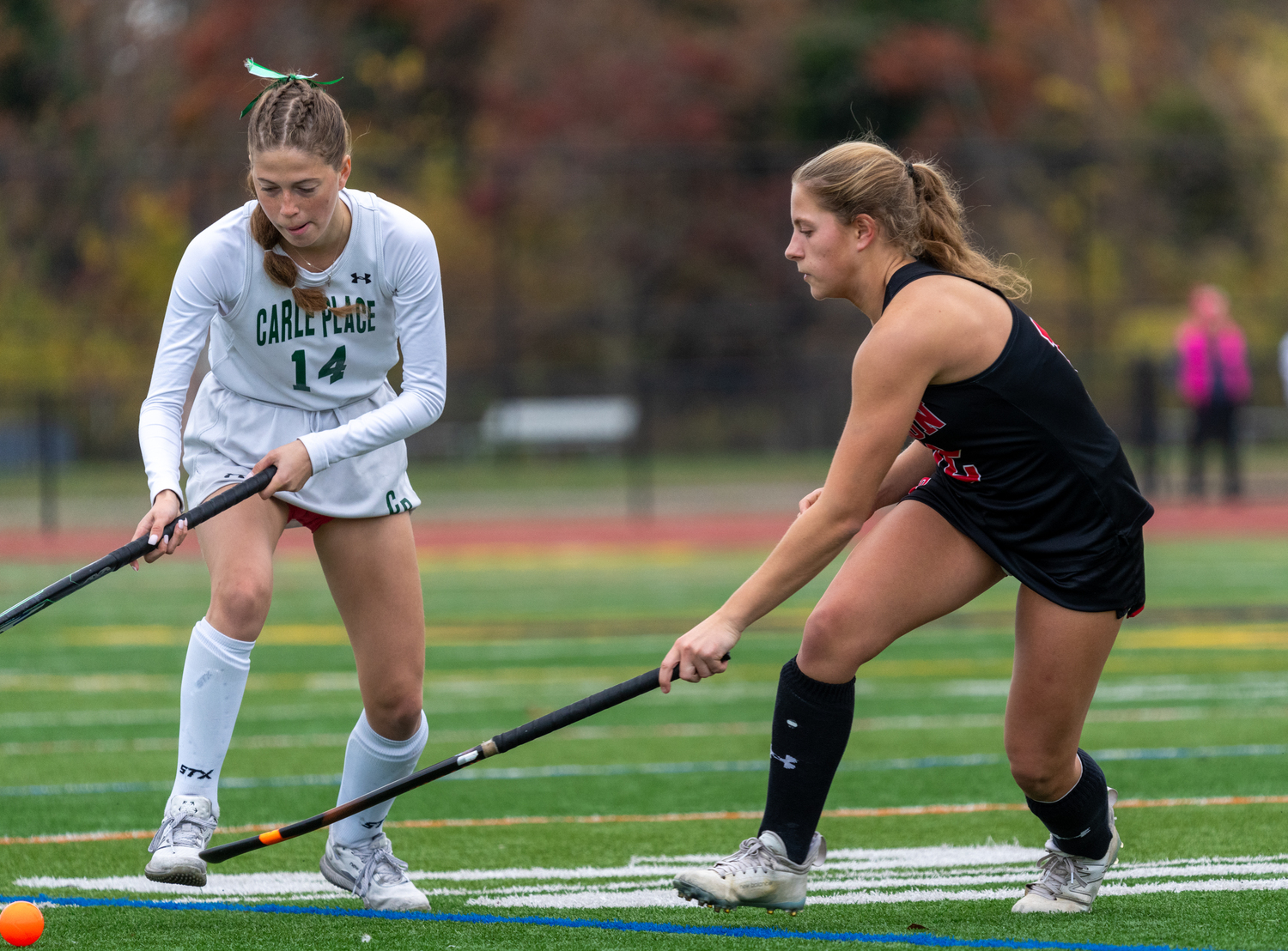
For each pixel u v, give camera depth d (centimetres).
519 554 6325
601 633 3988
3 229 11081
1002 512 1345
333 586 1499
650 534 7125
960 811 1997
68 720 2789
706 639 1305
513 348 11031
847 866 1688
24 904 1354
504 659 3541
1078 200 11475
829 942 1337
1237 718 2672
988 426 1320
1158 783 2131
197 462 1505
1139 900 1488
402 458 1517
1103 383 10050
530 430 9912
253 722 2777
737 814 2003
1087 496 1336
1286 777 2162
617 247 11362
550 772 2302
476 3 12706
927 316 1301
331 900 1536
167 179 11056
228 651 1439
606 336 11112
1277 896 1493
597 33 12588
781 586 1327
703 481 9794
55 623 4281
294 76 1382
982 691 3053
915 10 12694
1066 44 12756
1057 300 11244
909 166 1376
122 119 12581
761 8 12731
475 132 12606
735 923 1420
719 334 11144
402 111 12756
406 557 1496
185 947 1336
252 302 1449
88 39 12825
